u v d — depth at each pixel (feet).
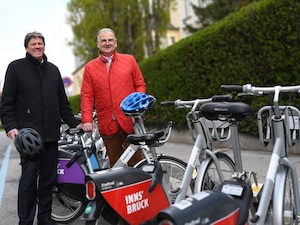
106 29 13.21
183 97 28.94
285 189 8.97
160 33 54.49
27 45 11.69
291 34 20.11
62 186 12.38
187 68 28.25
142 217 8.51
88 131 12.70
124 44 53.78
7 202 16.29
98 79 13.14
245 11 22.77
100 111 13.34
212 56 25.50
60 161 12.40
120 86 13.12
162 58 31.50
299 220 9.22
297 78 20.06
